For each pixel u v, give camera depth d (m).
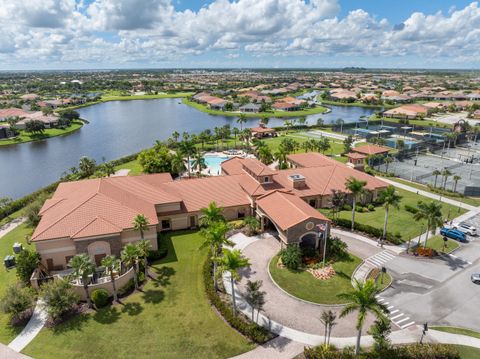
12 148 139.25
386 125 174.12
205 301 44.53
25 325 40.72
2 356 36.16
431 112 197.25
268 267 51.50
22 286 46.50
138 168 104.12
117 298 45.00
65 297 41.12
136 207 56.91
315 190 73.62
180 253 56.38
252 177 72.50
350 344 37.34
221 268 40.81
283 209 57.72
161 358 35.78
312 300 44.38
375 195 77.00
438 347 35.62
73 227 50.44
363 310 33.12
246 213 68.69
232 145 135.38
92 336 38.75
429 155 120.69
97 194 55.84
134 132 168.50
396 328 39.66
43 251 49.62
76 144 145.38
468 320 41.00
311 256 53.91
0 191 95.00
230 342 37.75
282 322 40.59
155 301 44.53
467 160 111.25
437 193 82.75
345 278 48.84
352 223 63.06
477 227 65.06
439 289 46.62
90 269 41.88
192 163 96.94
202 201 66.19
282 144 111.56
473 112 191.38
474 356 35.78
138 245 46.56
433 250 55.62
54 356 36.22
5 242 60.31
